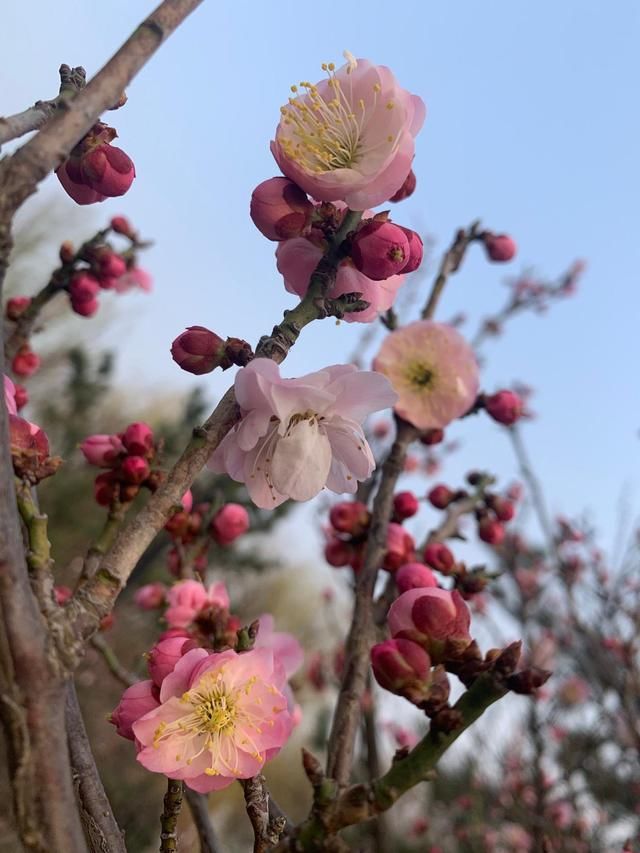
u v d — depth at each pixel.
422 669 0.10
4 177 0.07
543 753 0.38
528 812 0.37
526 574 0.43
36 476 0.10
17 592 0.07
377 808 0.08
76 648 0.07
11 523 0.07
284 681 0.12
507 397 0.21
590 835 0.38
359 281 0.13
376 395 0.11
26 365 0.25
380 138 0.12
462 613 0.10
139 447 0.16
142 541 0.08
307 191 0.12
